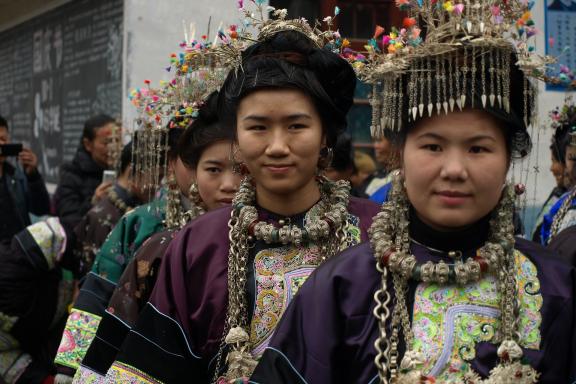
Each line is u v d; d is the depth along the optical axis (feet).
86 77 26.45
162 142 11.41
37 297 13.47
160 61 21.36
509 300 5.60
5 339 13.48
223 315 7.47
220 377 7.37
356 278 5.88
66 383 10.69
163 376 7.45
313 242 7.66
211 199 9.55
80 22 27.07
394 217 6.02
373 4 22.15
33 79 32.63
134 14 21.25
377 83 6.09
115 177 16.30
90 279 11.29
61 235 13.57
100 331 9.09
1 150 19.51
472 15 5.57
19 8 34.06
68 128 28.35
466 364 5.56
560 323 5.61
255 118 7.23
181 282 7.63
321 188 8.07
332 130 7.65
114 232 11.57
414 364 5.49
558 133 11.87
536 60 5.83
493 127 5.53
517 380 5.44
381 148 17.17
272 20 8.07
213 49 8.56
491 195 5.60
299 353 5.86
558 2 20.57
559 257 5.93
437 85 5.52
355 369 5.75
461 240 5.83
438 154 5.57
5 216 19.90
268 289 7.43
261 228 7.53
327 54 7.41
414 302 5.76
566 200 10.37
